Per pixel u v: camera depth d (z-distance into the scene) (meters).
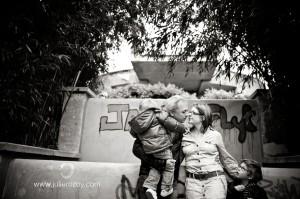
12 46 2.64
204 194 2.24
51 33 3.09
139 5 4.71
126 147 4.62
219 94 5.16
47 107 3.84
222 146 2.46
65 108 4.55
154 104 2.38
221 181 2.25
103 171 2.83
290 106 3.39
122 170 2.83
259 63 3.48
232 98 5.12
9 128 3.05
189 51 4.36
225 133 4.50
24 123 3.17
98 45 4.91
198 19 4.02
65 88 4.62
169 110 2.56
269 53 3.01
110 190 2.74
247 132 4.45
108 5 4.32
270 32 2.73
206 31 4.14
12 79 2.75
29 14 2.69
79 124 4.56
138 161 4.55
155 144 2.25
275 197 2.60
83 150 4.61
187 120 2.79
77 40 4.06
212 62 4.28
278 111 3.89
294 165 3.00
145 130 2.30
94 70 5.26
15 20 2.56
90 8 3.97
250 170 2.50
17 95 2.74
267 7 2.51
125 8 4.73
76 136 4.50
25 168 2.79
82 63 4.53
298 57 2.81
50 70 3.70
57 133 4.55
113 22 4.66
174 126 2.31
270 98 3.66
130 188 2.73
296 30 2.58
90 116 4.79
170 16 4.32
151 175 2.29
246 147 4.38
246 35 3.28
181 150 2.55
